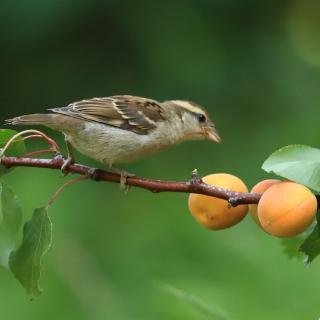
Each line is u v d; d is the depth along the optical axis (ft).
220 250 32.07
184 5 59.98
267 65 59.06
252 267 30.14
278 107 56.75
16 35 58.08
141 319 29.68
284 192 17.92
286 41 61.67
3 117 58.65
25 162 20.95
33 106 59.21
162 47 58.49
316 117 52.47
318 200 18.52
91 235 36.11
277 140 48.19
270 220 17.90
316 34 65.36
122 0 59.41
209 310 19.90
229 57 59.16
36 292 18.98
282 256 30.09
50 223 19.06
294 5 63.26
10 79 58.85
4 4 57.62
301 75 58.59
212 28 59.72
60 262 33.81
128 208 37.83
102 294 31.55
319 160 17.28
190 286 29.35
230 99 57.26
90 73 59.82
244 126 55.01
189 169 47.01
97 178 20.94
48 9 57.93
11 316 30.48
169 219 35.76
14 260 19.08
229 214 19.67
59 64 59.26
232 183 19.81
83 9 58.70
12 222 19.35
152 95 58.23
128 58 59.57
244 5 60.70
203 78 57.16
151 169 46.60
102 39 59.82
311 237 18.51
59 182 37.65
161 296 29.25
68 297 31.48
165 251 33.58
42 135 21.13
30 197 36.32
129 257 33.83
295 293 28.76
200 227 33.91
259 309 28.19
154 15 59.57
